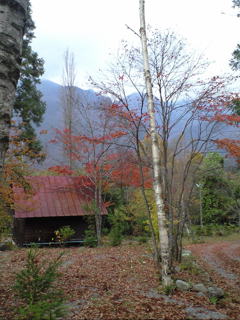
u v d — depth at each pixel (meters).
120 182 16.41
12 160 9.55
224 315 5.15
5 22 3.19
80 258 10.84
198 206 28.98
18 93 20.31
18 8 3.32
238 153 9.91
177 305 5.51
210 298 6.16
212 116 9.95
